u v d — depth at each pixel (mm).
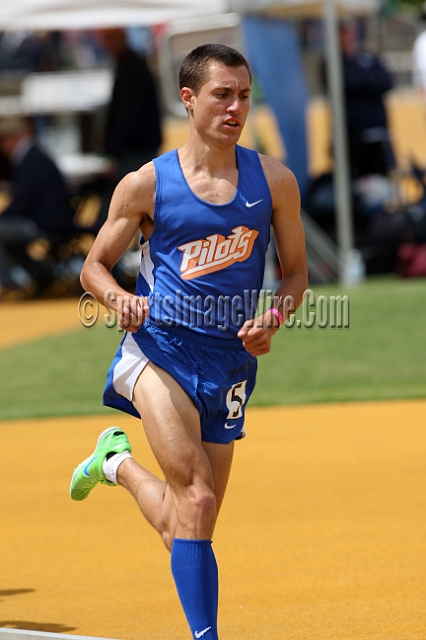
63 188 46969
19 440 24922
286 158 44531
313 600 14109
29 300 48969
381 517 17656
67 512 19062
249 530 17359
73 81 62469
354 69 47969
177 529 11477
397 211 47625
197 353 12039
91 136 59375
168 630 13344
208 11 42188
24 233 46250
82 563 16234
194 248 12023
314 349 34000
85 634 13273
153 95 45812
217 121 11875
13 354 35844
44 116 63594
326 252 46469
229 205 12008
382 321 36938
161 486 12125
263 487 19906
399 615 13383
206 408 12086
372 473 20469
